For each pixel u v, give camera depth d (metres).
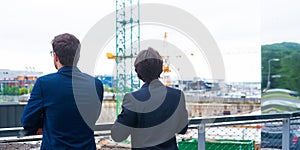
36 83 2.12
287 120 3.74
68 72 2.18
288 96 8.03
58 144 2.05
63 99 2.09
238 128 4.27
